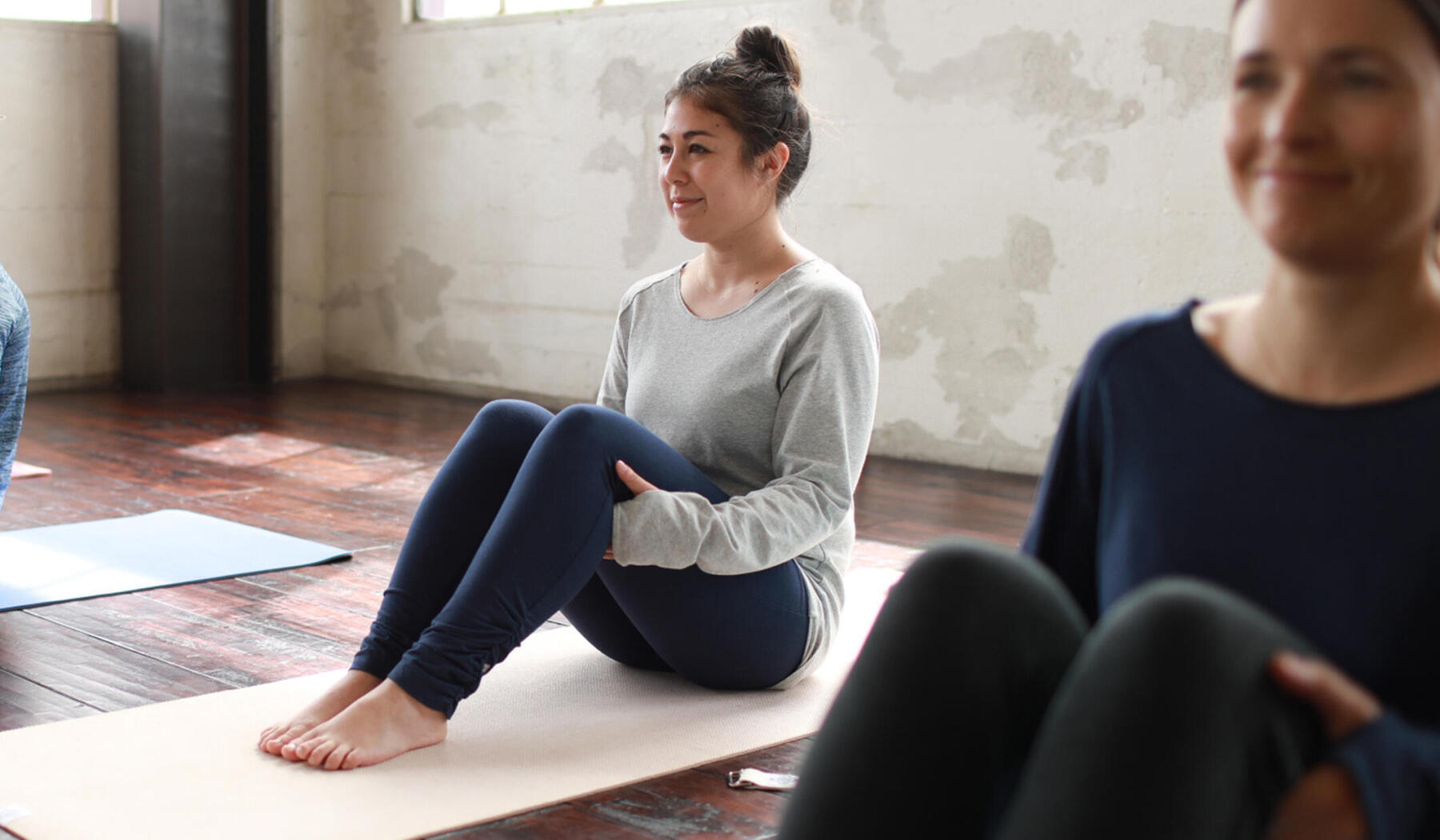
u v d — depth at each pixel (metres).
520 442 1.93
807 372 2.06
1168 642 0.76
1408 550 0.86
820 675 2.36
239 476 4.45
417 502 4.10
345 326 7.27
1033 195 4.93
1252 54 0.82
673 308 2.23
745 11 5.62
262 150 6.99
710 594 2.00
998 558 0.94
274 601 2.88
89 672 2.35
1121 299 4.79
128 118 6.63
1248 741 0.76
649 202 6.06
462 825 1.68
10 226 6.34
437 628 1.87
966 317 5.12
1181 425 0.96
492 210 6.62
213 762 1.86
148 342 6.69
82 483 4.22
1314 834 0.77
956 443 5.20
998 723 0.92
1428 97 0.79
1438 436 0.86
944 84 5.09
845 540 2.26
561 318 6.43
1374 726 0.76
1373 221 0.81
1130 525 0.98
